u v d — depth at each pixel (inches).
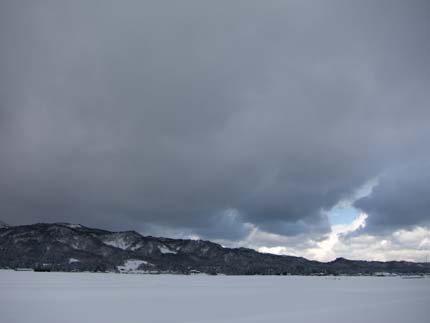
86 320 1302.9
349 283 4638.3
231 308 1658.5
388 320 1299.2
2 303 1781.5
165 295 2342.5
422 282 4958.2
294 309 1622.8
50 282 3833.7
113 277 6190.9
